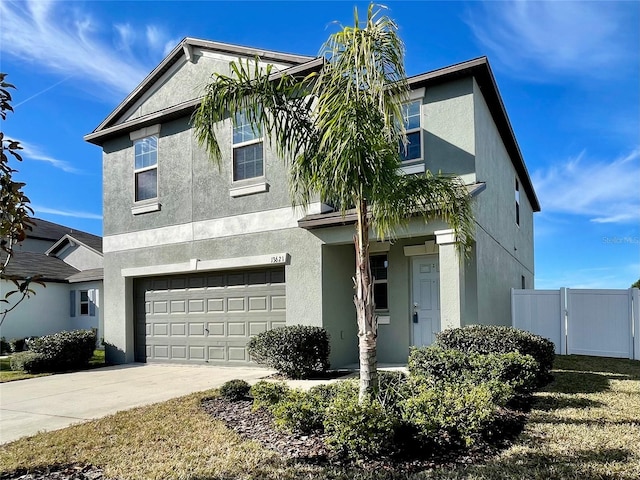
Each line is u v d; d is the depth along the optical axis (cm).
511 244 1516
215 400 748
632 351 1155
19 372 1206
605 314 1198
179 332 1296
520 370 631
